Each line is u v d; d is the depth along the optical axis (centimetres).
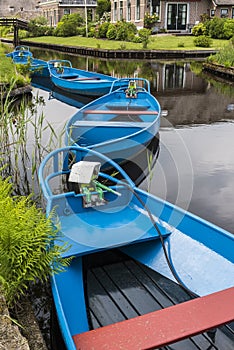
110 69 1845
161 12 2809
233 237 309
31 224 263
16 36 2573
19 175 583
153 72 1762
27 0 4991
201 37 2483
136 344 224
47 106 1086
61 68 1383
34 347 241
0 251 243
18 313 266
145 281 317
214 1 2786
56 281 292
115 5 3194
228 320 242
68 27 3462
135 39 2697
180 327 236
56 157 500
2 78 1159
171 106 1096
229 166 627
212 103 1141
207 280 312
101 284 314
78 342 225
